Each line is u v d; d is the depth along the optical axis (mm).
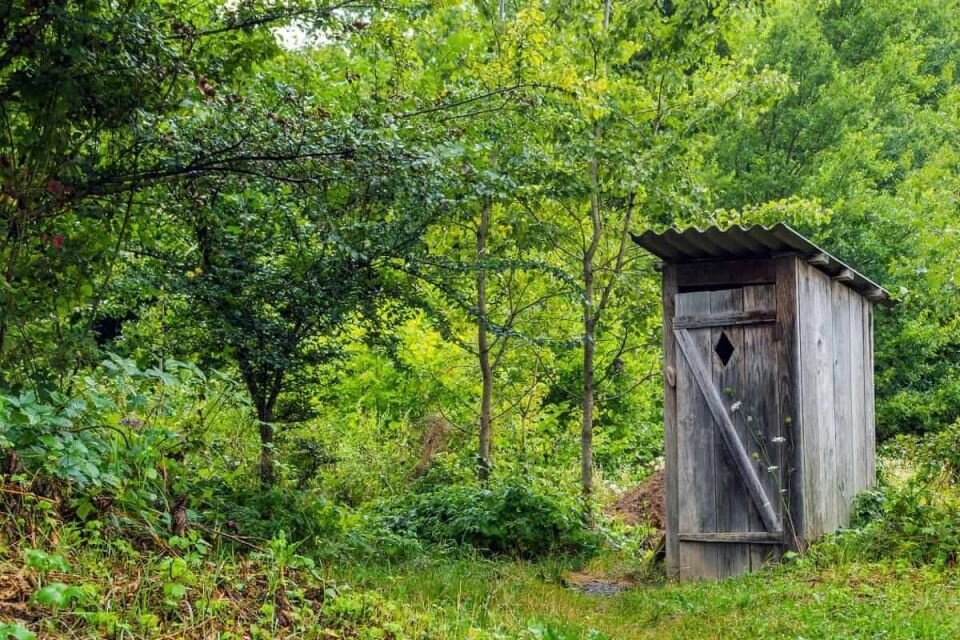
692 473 9367
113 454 5609
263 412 10102
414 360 14938
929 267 14977
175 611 4613
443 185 8141
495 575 8664
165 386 6961
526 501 11062
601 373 18047
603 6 13047
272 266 9977
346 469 13484
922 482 9617
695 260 9500
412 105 9297
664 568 9828
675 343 9555
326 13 7258
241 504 8453
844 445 10180
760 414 9078
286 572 5652
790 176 21141
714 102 12508
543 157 11672
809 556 8578
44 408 5090
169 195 7891
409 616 5672
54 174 6312
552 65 11695
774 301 9086
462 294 11750
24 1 5840
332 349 10445
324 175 7430
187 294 9438
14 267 6090
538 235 12773
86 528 5211
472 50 11578
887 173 22000
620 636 6465
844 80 21375
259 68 8188
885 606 6559
